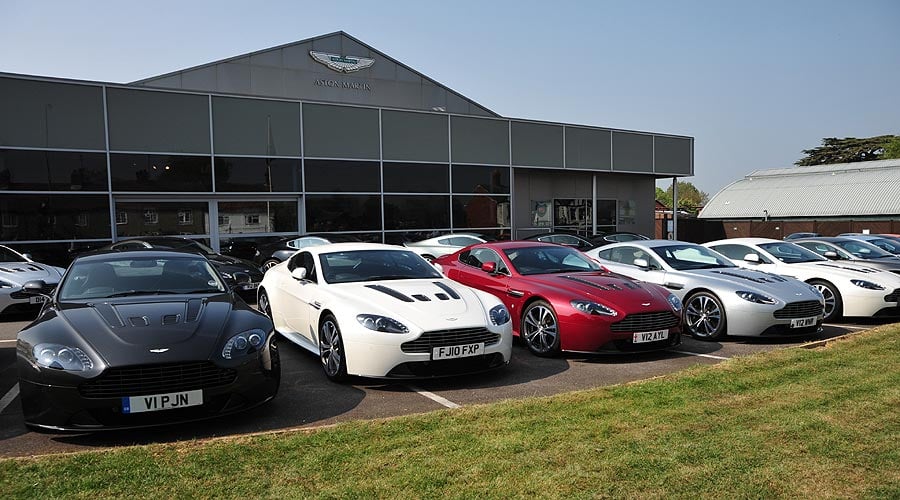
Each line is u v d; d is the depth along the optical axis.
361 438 3.65
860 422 3.86
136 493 2.91
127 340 3.94
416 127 18.56
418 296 5.62
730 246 10.43
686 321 7.66
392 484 2.98
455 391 5.17
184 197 15.07
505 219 20.78
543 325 6.60
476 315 5.41
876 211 33.88
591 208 24.14
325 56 21.91
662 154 25.05
